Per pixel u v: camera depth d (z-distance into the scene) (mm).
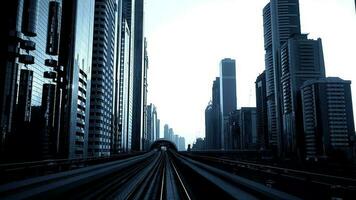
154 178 45781
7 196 18641
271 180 24891
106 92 165375
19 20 106250
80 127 129375
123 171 55688
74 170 37812
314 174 18406
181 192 29500
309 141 197875
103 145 159125
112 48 183000
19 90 104938
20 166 32281
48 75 118125
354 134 189375
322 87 193000
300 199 15117
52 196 21750
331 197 16438
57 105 116875
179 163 75125
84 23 132375
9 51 102250
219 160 44938
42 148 109938
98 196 25500
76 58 122312
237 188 20172
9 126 100375
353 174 32500
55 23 121375
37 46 113438
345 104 191500
